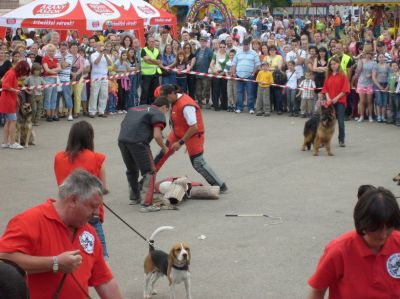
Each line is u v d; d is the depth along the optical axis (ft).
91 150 22.53
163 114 33.24
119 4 76.23
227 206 34.35
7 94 47.65
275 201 35.22
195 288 23.85
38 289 13.74
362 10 145.89
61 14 71.61
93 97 62.54
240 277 24.80
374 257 12.82
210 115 65.31
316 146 46.88
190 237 29.43
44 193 37.06
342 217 32.22
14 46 66.23
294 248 27.89
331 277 13.07
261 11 158.30
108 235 29.81
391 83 58.95
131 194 34.53
